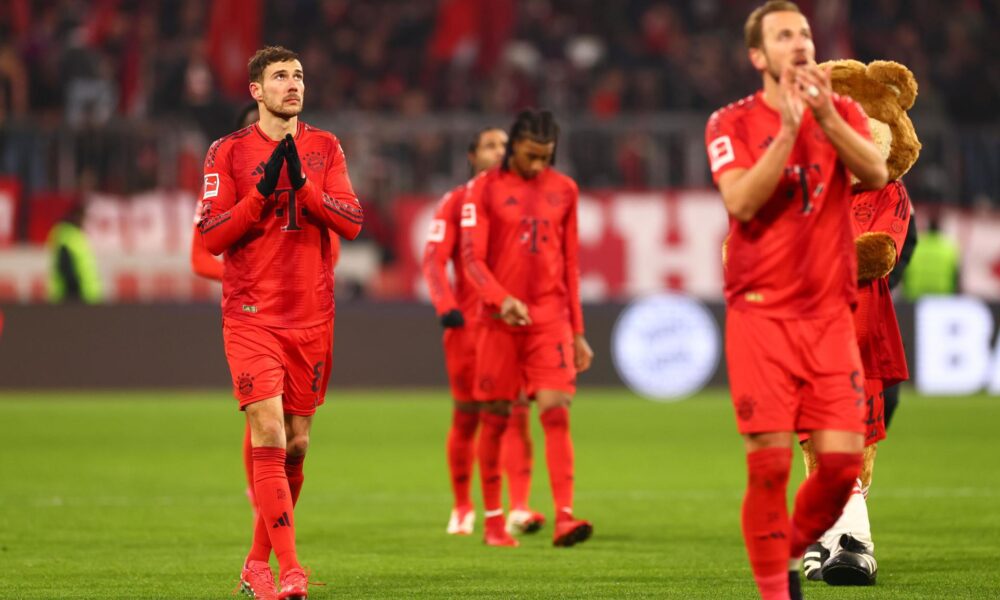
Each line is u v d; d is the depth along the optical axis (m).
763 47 16.66
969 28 82.50
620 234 66.50
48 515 30.59
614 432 49.31
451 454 28.66
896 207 21.50
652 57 80.25
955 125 73.31
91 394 61.38
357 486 36.47
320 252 20.31
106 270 65.00
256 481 19.55
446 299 28.00
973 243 68.12
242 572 20.52
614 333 63.38
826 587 20.80
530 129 26.20
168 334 61.91
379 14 80.69
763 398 16.58
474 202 26.66
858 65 21.14
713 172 16.89
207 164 20.33
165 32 77.81
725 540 26.86
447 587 21.17
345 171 20.73
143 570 23.00
